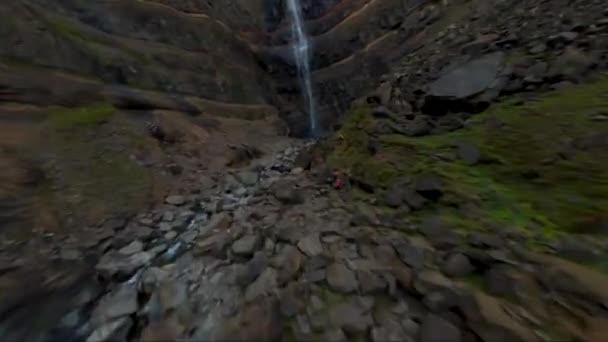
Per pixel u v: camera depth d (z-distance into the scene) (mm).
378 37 24812
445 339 3061
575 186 4297
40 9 11133
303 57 29328
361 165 8289
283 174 10672
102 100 10500
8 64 8219
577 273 3291
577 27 6812
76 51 11352
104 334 3662
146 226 6625
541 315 3074
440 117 8367
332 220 6250
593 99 5074
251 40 30641
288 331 3439
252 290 4168
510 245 4090
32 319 3850
